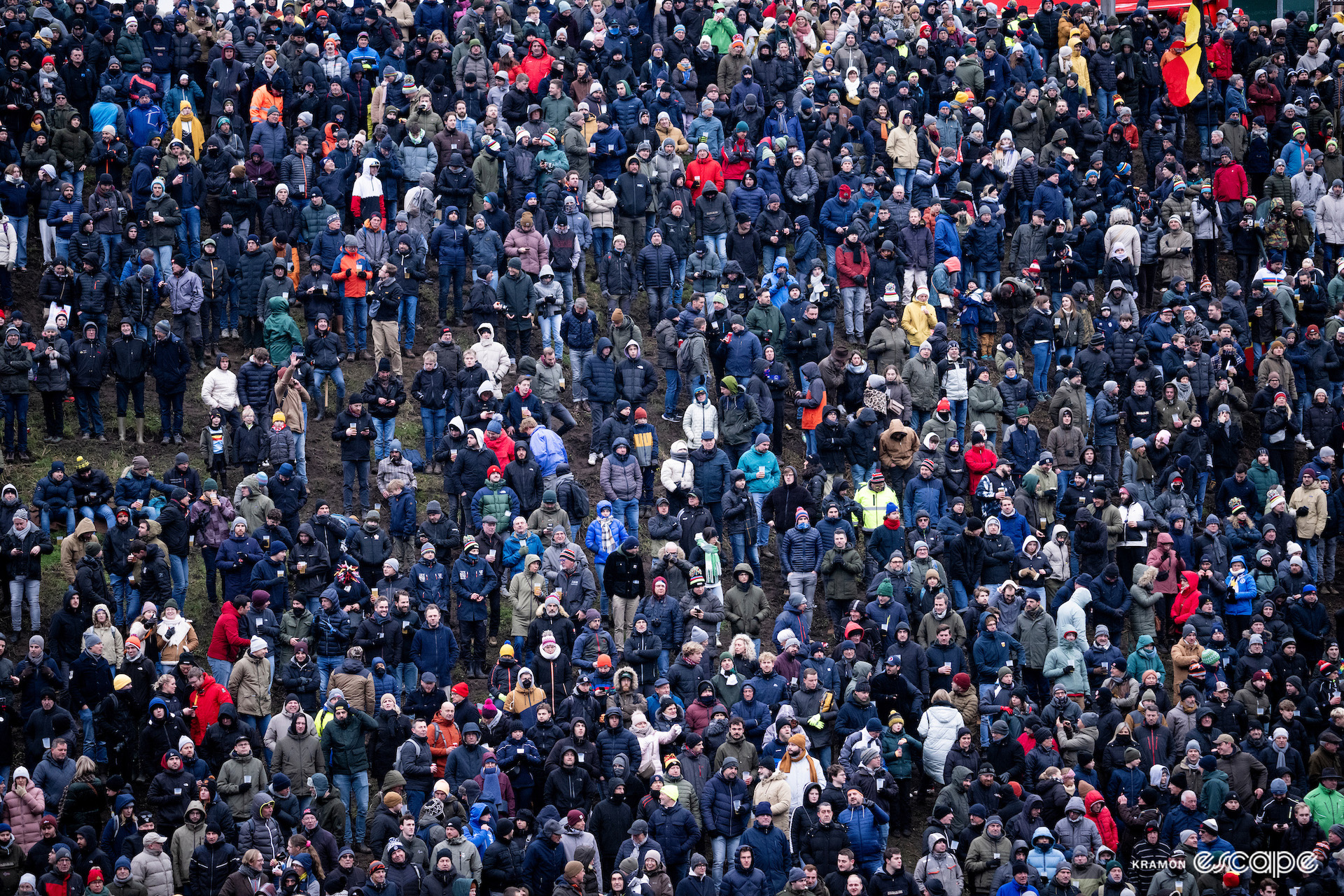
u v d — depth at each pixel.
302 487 103.62
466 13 150.62
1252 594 105.81
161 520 99.44
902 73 151.38
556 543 99.19
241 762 83.12
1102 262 138.88
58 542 107.25
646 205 132.75
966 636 98.44
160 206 123.25
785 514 107.38
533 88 145.88
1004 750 88.31
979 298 127.94
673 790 83.38
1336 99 159.62
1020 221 143.25
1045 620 97.94
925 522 103.75
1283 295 132.62
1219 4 172.25
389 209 132.75
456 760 84.06
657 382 122.25
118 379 113.94
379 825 80.06
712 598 98.12
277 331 117.25
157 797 81.81
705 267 129.50
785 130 139.88
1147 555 107.56
